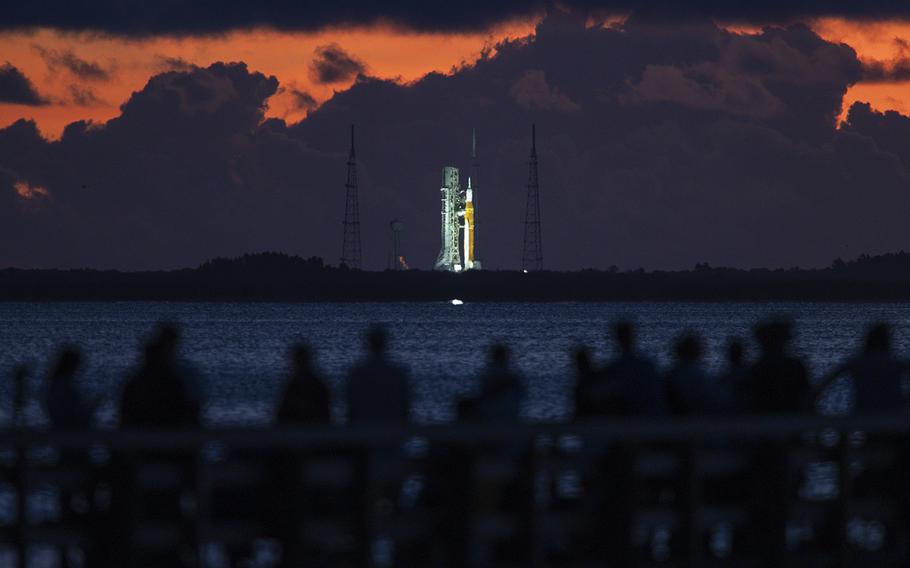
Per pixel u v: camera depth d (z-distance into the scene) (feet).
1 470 184.14
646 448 210.79
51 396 220.43
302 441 181.16
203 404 208.54
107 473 187.52
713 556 216.95
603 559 200.23
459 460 194.49
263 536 188.03
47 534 185.57
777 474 204.95
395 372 214.90
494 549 205.16
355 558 188.96
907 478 216.95
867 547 224.94
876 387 224.12
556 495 215.10
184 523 184.24
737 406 224.74
